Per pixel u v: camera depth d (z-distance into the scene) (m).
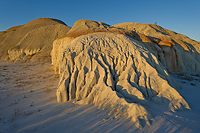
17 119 4.53
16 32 42.28
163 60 15.03
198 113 4.41
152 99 5.11
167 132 3.25
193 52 19.52
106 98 4.97
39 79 11.70
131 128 3.40
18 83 10.78
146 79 5.71
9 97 7.36
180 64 16.73
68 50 7.38
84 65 6.39
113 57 6.81
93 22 27.64
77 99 5.51
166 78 6.38
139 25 28.39
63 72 6.48
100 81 5.66
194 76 13.12
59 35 35.97
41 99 6.53
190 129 3.42
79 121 3.93
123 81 5.50
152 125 3.51
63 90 5.75
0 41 38.09
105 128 3.47
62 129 3.60
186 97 5.95
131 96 4.96
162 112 4.30
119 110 4.14
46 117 4.39
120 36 8.52
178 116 4.09
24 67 19.34
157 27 27.19
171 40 18.12
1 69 18.23
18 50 30.33
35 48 30.36
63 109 4.85
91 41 7.85
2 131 3.76
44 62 23.06
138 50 7.02
